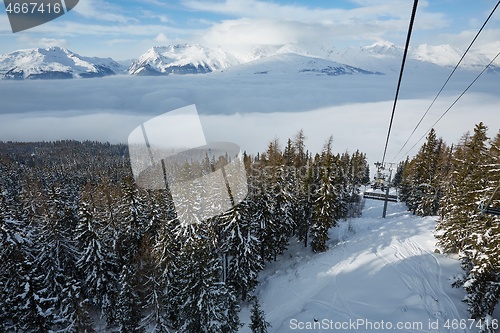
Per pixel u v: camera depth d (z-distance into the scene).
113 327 29.78
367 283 27.45
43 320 24.94
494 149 25.39
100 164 118.06
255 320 21.12
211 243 19.89
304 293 29.23
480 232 23.45
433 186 48.28
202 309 19.70
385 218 50.12
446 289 25.31
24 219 38.16
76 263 28.33
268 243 36.59
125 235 33.12
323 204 37.03
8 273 24.48
